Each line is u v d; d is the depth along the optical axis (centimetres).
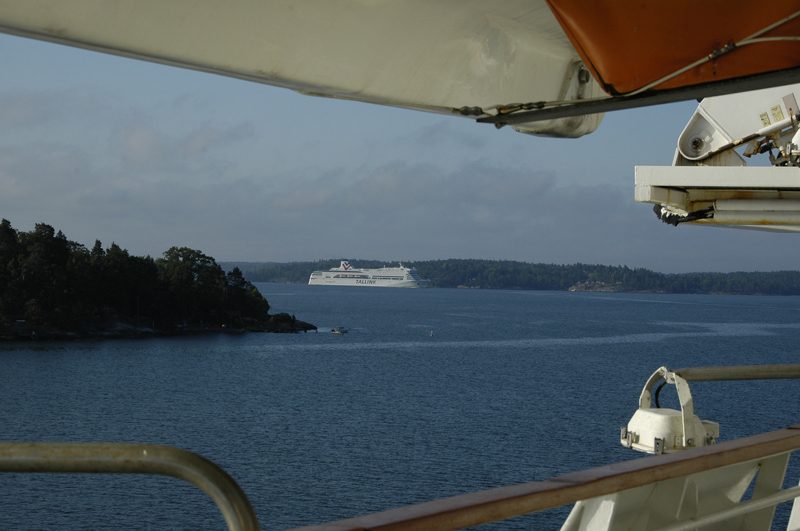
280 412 5659
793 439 243
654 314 18662
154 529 3005
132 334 11094
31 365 7894
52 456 130
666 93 187
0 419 5344
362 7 170
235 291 13712
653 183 430
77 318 10725
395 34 180
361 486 3638
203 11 152
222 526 3062
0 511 3188
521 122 216
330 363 8525
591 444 4466
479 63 201
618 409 5656
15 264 10581
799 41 165
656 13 166
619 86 188
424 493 3522
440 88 201
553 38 202
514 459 4138
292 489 3597
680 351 9419
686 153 513
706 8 163
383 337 11831
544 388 6656
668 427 279
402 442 4572
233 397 6328
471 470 3912
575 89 223
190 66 167
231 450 4431
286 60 173
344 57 180
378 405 5900
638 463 199
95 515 3173
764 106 474
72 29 145
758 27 164
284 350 9931
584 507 214
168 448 131
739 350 9525
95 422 5309
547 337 11694
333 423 5209
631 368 7938
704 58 174
